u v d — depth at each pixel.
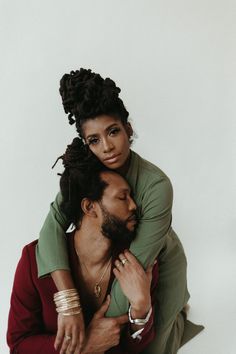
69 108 1.13
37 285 1.27
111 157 1.10
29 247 1.30
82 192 1.18
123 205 1.16
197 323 1.94
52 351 1.25
